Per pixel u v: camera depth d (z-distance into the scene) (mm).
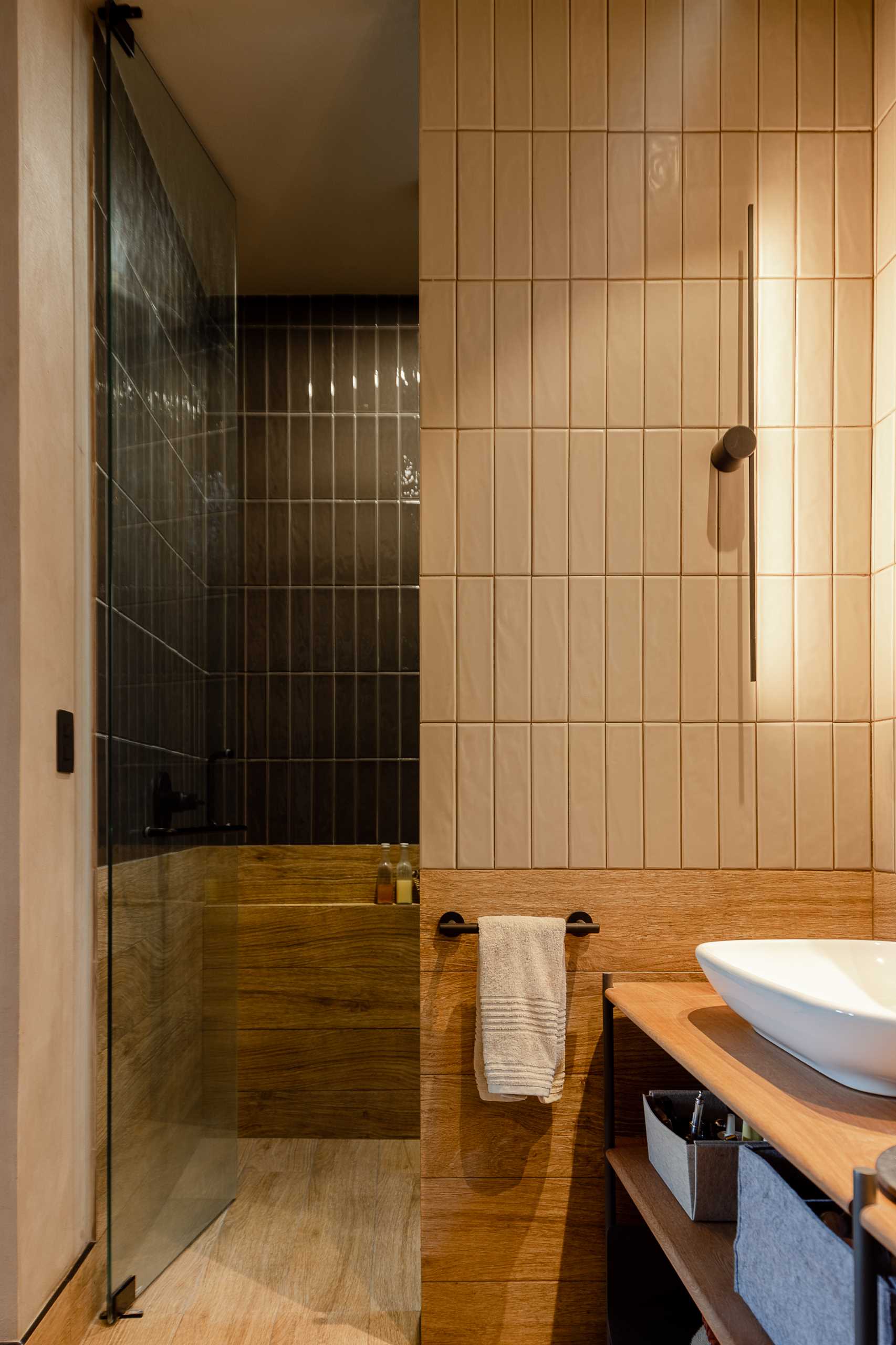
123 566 2021
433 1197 1923
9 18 1710
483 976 1840
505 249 1997
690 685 1977
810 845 1968
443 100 1999
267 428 3475
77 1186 1933
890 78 1939
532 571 1979
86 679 2020
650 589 1983
